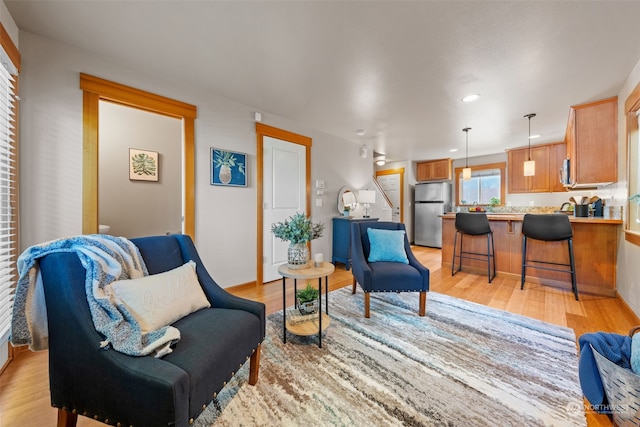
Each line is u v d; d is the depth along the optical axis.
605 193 3.57
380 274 2.27
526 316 2.36
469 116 3.45
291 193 3.71
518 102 2.98
